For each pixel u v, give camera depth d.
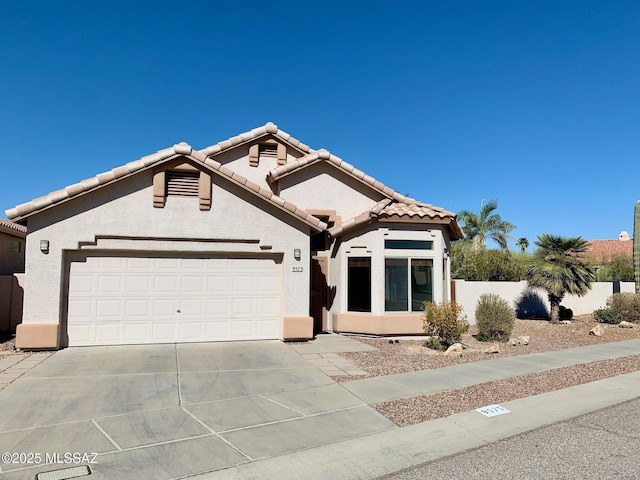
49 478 4.87
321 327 15.68
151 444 5.83
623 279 27.05
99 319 11.99
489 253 26.25
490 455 5.66
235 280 13.12
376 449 5.79
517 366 10.73
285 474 5.08
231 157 17.14
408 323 14.21
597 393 8.55
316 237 16.66
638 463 5.39
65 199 11.43
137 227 12.09
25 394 7.82
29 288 11.29
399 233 14.73
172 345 12.26
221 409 7.25
